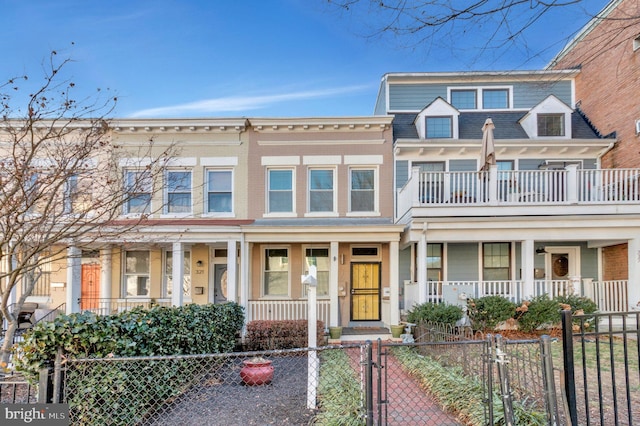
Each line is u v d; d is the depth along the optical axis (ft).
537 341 12.72
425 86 47.29
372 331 36.01
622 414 15.34
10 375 16.14
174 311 19.61
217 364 23.50
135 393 15.42
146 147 38.78
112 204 23.82
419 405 16.99
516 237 34.17
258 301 36.68
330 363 23.24
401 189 39.29
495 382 15.71
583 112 45.11
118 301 39.88
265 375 20.63
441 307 30.91
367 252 40.50
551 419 11.03
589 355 25.30
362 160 40.27
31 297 38.96
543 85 30.35
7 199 16.17
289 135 40.60
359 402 14.56
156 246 37.24
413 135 42.65
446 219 33.96
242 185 40.14
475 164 40.86
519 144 39.86
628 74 38.27
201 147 40.29
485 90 46.93
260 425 15.12
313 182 40.96
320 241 36.24
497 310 31.45
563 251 40.96
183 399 18.35
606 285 35.29
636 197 33.86
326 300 38.91
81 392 13.08
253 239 35.94
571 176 34.19
